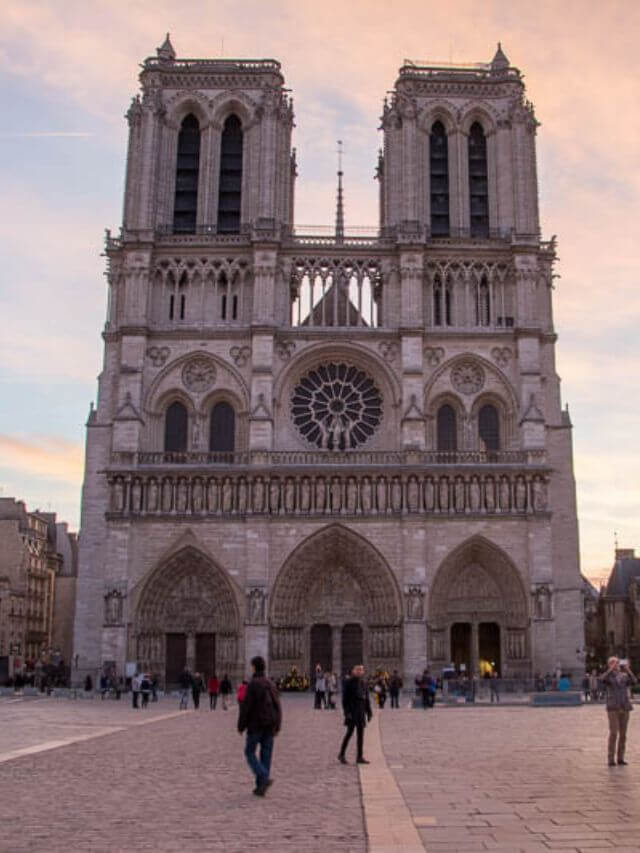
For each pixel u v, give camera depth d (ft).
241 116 362.33
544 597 309.63
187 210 356.79
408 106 355.77
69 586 509.76
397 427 332.39
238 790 82.74
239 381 335.06
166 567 315.58
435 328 338.75
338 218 404.36
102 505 326.65
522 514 317.01
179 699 279.28
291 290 347.97
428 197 355.56
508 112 359.66
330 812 70.74
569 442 335.06
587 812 68.49
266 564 311.06
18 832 63.31
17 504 450.71
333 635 318.45
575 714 201.26
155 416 333.42
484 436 337.11
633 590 481.46
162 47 362.53
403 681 303.27
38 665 371.76
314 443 335.06
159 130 353.51
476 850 56.13
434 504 317.42
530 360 334.03
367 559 315.58
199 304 341.62
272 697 81.66
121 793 81.00
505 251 346.33
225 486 317.83
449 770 94.73
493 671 315.78
